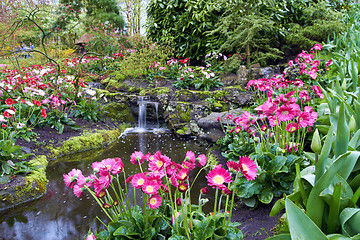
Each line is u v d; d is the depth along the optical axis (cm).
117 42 818
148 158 134
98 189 120
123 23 1138
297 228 84
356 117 157
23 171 268
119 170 126
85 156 354
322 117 226
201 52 645
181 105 473
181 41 654
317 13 583
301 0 607
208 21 599
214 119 391
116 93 550
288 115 154
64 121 415
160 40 684
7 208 232
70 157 349
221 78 543
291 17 609
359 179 109
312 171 131
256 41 526
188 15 609
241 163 108
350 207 97
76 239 187
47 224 207
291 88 347
